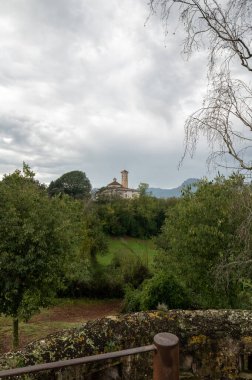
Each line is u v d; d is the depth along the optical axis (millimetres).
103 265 24688
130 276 23391
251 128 4906
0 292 9898
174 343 2209
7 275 9656
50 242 10211
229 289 9742
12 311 9945
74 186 51125
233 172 5121
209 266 10828
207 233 10930
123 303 18266
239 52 4852
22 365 3045
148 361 3566
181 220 12164
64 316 18484
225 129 4895
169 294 9102
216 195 11625
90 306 21562
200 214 11477
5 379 2812
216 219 11109
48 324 14188
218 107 4891
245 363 3758
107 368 3424
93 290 23312
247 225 5285
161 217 39250
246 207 5277
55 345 3326
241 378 3658
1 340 11703
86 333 3523
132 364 3518
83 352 3336
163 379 2191
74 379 3242
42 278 10148
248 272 6055
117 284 23297
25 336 12172
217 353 3742
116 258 25406
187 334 3727
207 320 3842
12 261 9609
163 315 3855
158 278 9414
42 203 10820
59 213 11055
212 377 3701
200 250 11094
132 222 36969
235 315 3928
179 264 11930
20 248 9766
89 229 22938
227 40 4805
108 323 3680
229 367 3723
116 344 3506
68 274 11555
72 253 11711
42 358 3164
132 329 3645
